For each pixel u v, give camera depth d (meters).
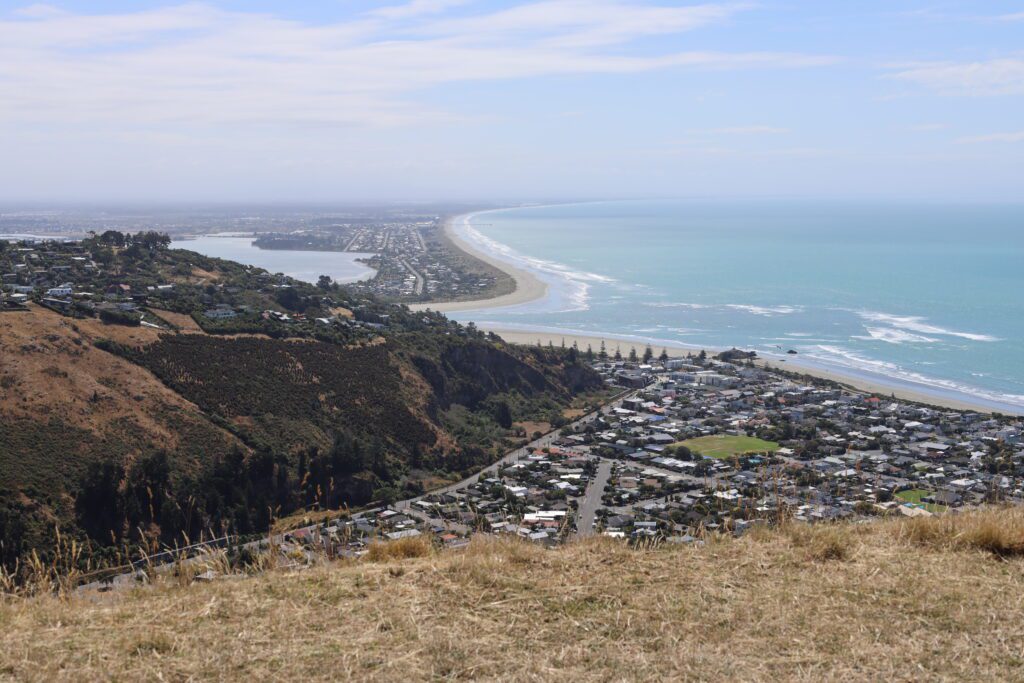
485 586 7.43
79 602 7.42
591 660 6.06
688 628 6.60
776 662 6.04
